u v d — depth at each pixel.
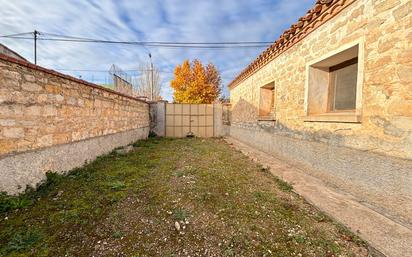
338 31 2.90
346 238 1.73
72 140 3.47
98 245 1.60
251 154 5.65
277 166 4.29
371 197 2.37
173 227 1.90
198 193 2.70
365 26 2.44
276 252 1.57
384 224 1.96
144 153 5.44
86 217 2.00
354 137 2.63
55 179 2.86
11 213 2.02
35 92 2.62
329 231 1.85
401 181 2.02
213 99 18.64
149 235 1.76
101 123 4.61
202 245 1.65
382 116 2.22
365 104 2.45
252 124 7.16
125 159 4.57
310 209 2.30
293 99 4.27
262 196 2.65
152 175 3.47
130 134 6.75
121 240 1.68
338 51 2.90
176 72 18.67
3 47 4.77
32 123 2.56
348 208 2.30
